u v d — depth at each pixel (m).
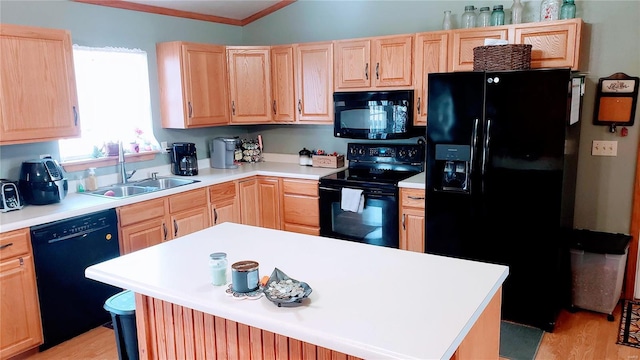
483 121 3.03
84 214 2.99
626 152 3.35
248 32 4.90
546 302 3.03
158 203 3.48
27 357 2.80
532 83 2.86
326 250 2.10
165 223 3.55
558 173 2.87
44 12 3.26
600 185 3.46
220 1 4.19
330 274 1.80
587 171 3.49
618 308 3.35
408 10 4.04
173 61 3.96
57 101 3.07
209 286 1.71
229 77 4.37
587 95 3.41
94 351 2.88
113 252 3.19
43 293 2.81
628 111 3.29
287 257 2.01
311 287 1.68
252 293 1.62
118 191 3.71
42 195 3.02
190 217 3.75
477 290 1.64
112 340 3.01
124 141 3.94
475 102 3.04
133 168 3.97
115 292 3.25
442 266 1.88
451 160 3.19
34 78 2.93
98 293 3.14
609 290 3.15
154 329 2.00
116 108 3.86
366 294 1.62
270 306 1.54
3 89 2.77
